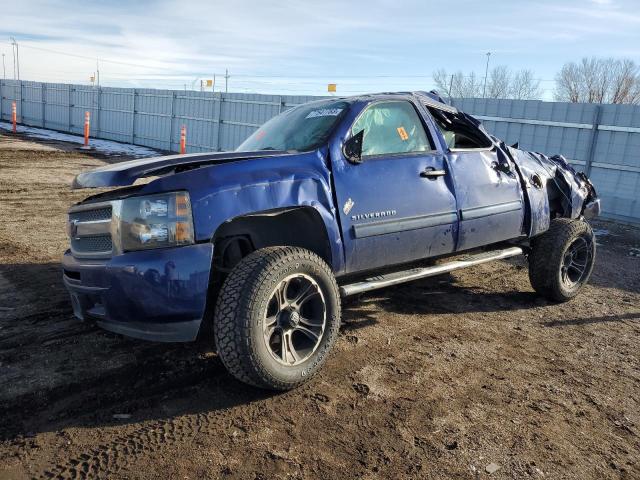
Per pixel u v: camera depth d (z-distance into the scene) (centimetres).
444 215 426
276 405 318
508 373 377
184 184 307
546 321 488
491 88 4578
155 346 388
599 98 4125
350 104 401
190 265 301
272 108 1972
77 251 342
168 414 304
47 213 873
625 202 1145
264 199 326
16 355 365
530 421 314
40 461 257
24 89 3494
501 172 486
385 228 386
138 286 298
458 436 295
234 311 304
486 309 513
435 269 426
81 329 411
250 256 321
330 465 265
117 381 337
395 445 284
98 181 315
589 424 315
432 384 354
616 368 395
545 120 1250
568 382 368
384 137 409
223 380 345
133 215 305
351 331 438
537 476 264
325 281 339
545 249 521
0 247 640
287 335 330
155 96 2491
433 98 490
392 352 401
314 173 352
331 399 328
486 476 262
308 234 370
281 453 272
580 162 1207
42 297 474
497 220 474
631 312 528
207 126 2256
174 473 253
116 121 2773
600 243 909
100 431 284
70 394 319
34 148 2014
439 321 473
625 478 266
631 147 1126
